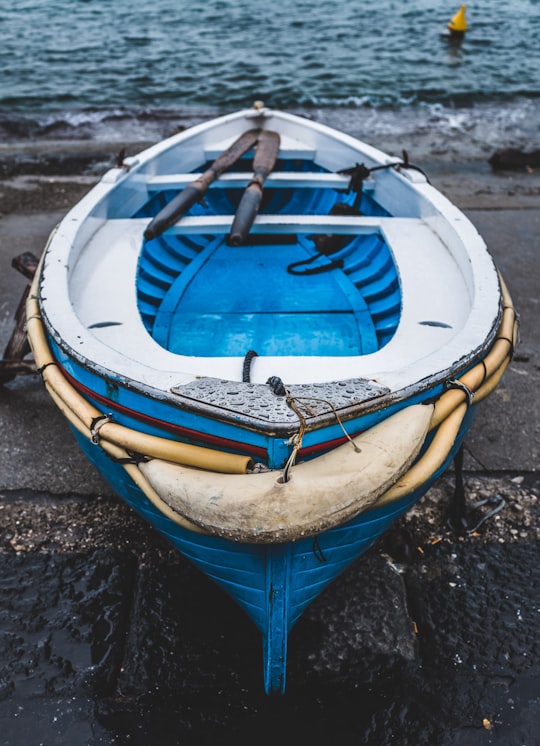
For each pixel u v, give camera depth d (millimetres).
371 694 2654
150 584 3076
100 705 2602
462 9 15336
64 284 2986
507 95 12000
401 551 3217
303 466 2053
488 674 2721
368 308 3744
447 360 2432
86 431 2500
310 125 5371
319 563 2396
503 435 3998
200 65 13227
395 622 2908
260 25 16078
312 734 2523
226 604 2996
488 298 2920
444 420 2430
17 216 6805
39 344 2920
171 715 2576
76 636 2838
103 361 2395
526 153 8633
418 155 9055
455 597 3035
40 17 16375
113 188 4066
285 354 3350
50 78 12305
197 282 4012
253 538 1948
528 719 2568
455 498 3312
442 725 2551
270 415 2031
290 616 2500
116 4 17672
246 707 2607
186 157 5191
